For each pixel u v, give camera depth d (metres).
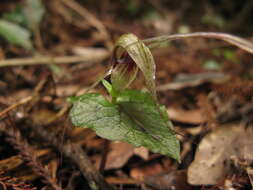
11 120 0.16
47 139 0.16
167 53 0.27
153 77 0.13
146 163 0.16
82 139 0.17
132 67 0.13
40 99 0.18
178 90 0.21
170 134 0.13
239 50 0.29
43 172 0.15
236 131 0.16
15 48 0.25
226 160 0.15
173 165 0.16
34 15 0.27
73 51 0.27
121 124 0.13
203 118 0.18
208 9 0.42
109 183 0.15
